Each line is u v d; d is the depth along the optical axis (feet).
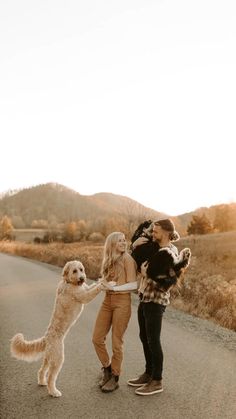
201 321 35.01
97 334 19.31
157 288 18.45
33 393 18.74
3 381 20.24
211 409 17.03
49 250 118.83
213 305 40.27
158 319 18.51
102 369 19.69
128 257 19.20
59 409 17.02
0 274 74.23
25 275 72.13
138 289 19.16
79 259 83.71
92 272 68.85
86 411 16.81
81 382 20.08
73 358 23.90
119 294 19.04
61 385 19.71
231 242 145.28
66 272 19.20
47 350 18.56
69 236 318.86
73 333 30.12
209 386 19.61
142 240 19.39
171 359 23.76
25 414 16.56
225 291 43.62
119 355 18.93
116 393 18.71
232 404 17.56
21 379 20.52
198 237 180.65
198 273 75.15
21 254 144.46
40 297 47.14
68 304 18.89
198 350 25.79
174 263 18.39
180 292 47.62
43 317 35.76
